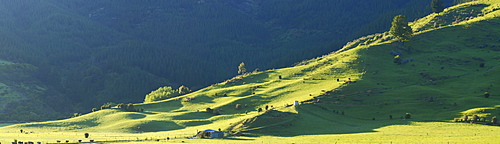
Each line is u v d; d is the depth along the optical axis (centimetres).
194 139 15112
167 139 15200
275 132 15738
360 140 13538
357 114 17662
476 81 19875
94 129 18975
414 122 15850
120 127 18650
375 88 19975
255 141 14225
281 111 17700
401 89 19688
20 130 18988
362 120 17025
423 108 17438
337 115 17712
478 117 15350
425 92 18838
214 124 18112
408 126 15312
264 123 16438
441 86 19912
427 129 14638
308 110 18100
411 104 17925
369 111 17825
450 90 19238
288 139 14500
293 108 18238
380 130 15075
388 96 18975
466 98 17650
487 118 15288
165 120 19538
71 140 15388
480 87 18962
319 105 18600
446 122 15575
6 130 19125
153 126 18625
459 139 12838
